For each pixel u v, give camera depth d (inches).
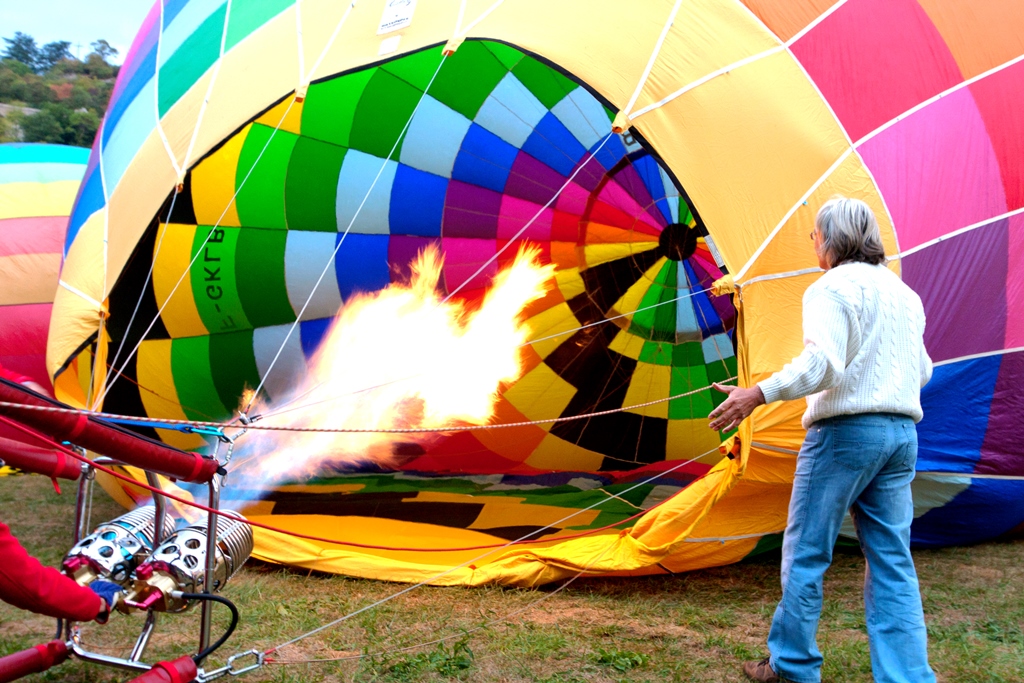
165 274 248.5
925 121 164.4
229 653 130.3
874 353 111.5
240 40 211.6
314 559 174.6
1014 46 175.6
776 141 156.6
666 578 172.4
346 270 264.7
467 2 179.9
